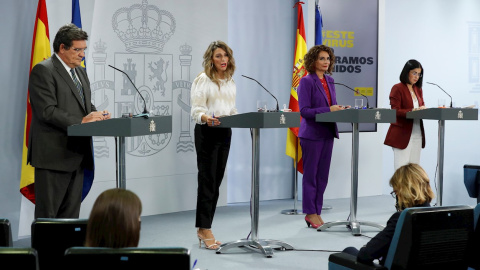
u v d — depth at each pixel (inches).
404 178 146.5
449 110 290.7
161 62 328.8
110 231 98.7
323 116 268.5
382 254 142.5
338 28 370.9
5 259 95.3
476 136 447.5
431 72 431.2
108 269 96.1
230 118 222.7
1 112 265.0
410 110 304.2
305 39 358.9
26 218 281.1
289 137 344.8
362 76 379.2
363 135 388.5
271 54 380.2
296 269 218.2
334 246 255.6
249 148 378.9
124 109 198.2
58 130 191.2
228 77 249.1
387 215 329.1
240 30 369.4
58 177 192.4
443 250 136.3
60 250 125.2
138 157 321.4
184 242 263.6
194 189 346.6
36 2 275.6
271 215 331.9
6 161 268.1
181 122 339.0
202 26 343.0
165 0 328.5
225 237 275.0
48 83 189.3
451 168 442.3
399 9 422.6
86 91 202.7
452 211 135.2
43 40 264.4
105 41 307.6
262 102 228.1
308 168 288.7
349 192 386.6
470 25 439.8
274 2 379.6
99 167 307.9
